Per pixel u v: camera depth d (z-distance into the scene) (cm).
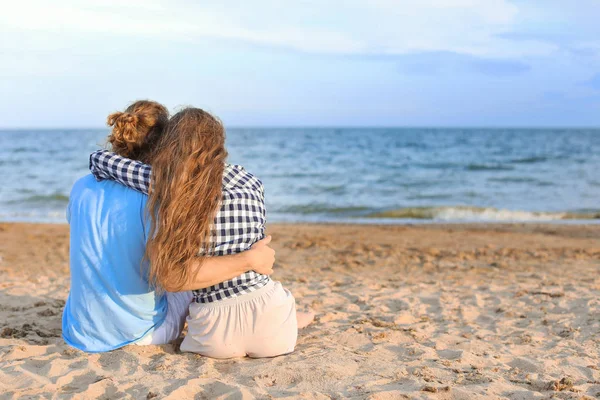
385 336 372
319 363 303
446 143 5150
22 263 757
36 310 427
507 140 5972
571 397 264
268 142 5106
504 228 1140
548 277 652
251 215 294
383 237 1012
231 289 303
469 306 477
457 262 776
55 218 1333
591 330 405
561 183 2036
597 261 784
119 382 272
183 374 283
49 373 287
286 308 315
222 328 306
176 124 286
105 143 310
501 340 381
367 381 280
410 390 269
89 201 301
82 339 315
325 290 540
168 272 278
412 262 772
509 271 708
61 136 6800
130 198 294
